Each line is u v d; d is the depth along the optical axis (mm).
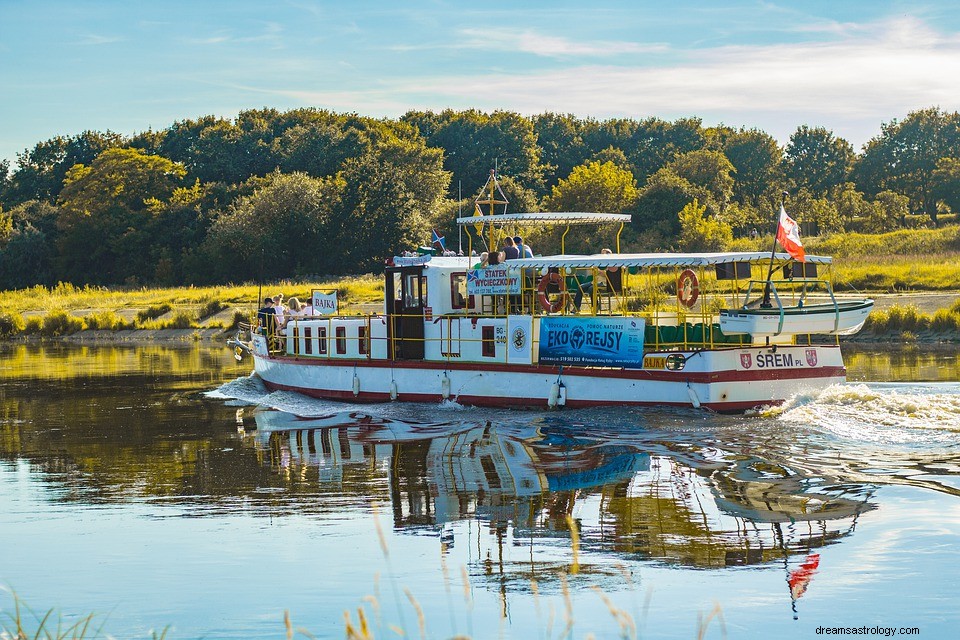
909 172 155875
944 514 13477
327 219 104438
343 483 17016
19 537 14445
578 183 97438
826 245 76812
